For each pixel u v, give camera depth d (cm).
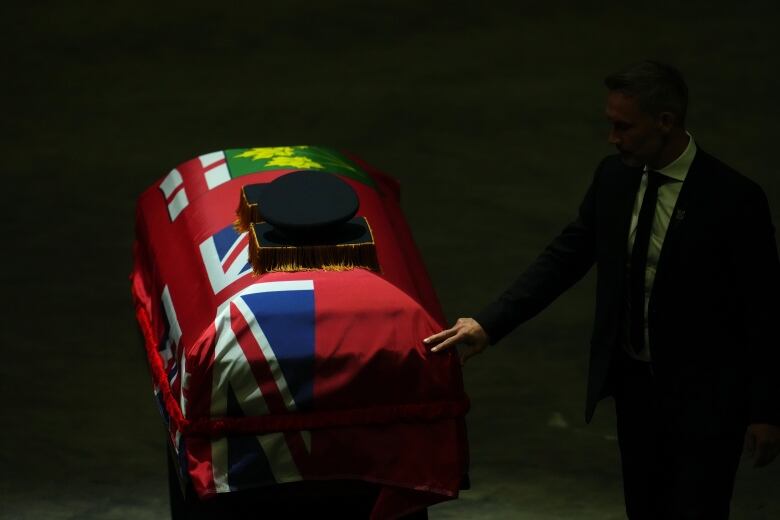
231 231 1387
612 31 3834
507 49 3691
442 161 2856
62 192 2683
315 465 1214
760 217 1162
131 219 2542
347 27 3947
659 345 1195
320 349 1201
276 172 1530
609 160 1254
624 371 1250
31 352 2017
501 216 2533
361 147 2958
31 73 3544
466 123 3105
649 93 1139
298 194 1307
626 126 1153
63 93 3378
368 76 3484
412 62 3597
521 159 2859
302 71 3541
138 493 1622
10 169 2819
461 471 1235
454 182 2723
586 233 1278
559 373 1945
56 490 1628
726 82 3347
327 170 1564
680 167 1177
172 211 1552
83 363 1989
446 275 2261
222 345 1195
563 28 3884
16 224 2508
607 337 1228
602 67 3512
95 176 2781
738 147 2888
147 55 3712
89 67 3603
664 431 1229
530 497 1603
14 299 2194
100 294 2219
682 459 1192
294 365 1196
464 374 1945
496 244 2397
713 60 3538
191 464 1205
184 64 3628
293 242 1275
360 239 1284
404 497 1227
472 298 2170
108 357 2009
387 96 3312
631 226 1210
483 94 3309
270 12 4119
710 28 3831
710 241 1163
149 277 1554
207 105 3275
